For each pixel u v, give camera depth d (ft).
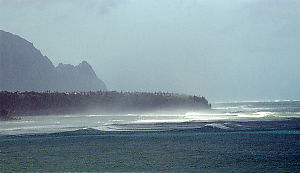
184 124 347.56
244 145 192.65
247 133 252.21
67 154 168.96
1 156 165.17
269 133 250.37
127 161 150.20
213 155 161.99
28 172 131.64
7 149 186.39
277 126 306.76
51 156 163.94
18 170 135.13
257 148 181.57
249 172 128.77
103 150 179.83
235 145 192.95
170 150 177.78
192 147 186.91
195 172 129.29
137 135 247.50
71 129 300.40
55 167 139.85
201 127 307.58
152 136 240.32
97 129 298.76
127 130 287.07
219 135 241.76
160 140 217.77
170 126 324.19
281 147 184.44
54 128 313.32
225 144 197.36
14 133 268.00
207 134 248.73
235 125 325.21
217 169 133.69
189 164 142.72
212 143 201.87
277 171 129.80
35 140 222.69
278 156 158.30
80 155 165.78
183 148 183.83
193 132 264.31
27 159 156.76
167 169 134.41
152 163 145.48
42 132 273.54
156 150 178.19
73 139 225.97
